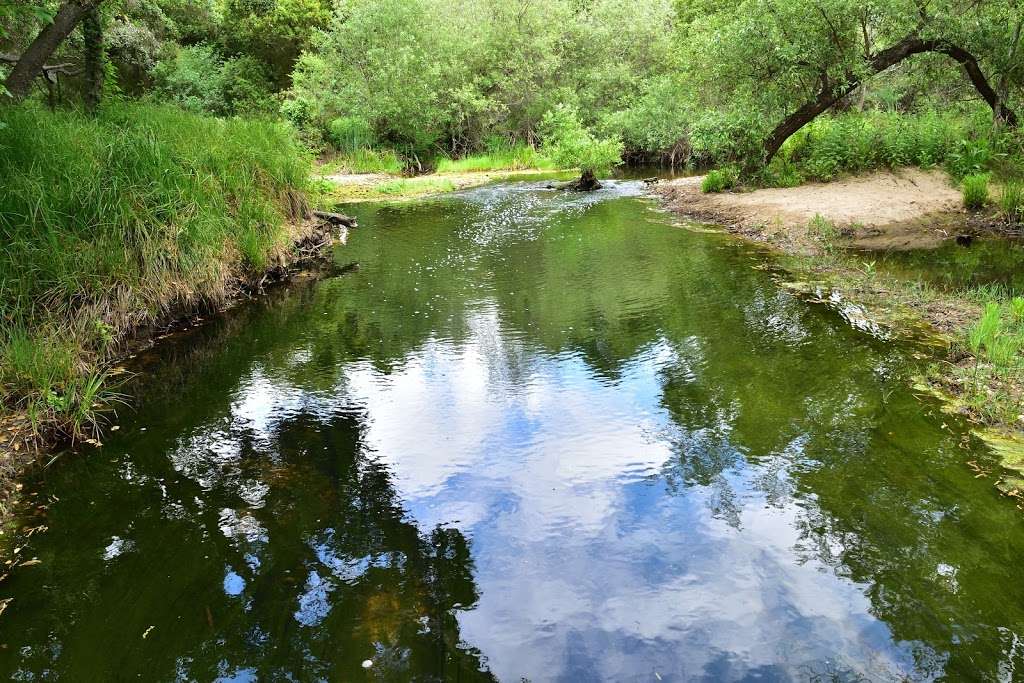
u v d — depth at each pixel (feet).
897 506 10.91
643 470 12.37
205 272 22.52
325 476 12.54
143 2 46.88
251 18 91.09
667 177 60.03
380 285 26.32
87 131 23.08
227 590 9.55
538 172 69.10
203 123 31.01
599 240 32.76
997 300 20.21
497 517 11.13
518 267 28.25
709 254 28.63
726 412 14.42
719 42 41.70
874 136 42.37
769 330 19.10
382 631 8.71
